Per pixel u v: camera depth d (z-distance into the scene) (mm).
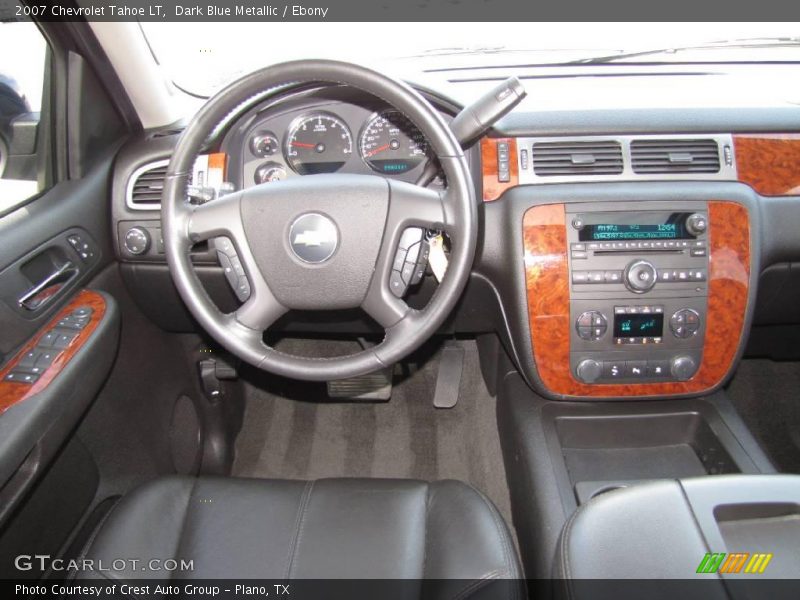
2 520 1093
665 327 1508
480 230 1543
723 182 1522
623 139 1528
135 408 1652
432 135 1114
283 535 1169
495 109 1188
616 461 1648
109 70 1580
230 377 2027
